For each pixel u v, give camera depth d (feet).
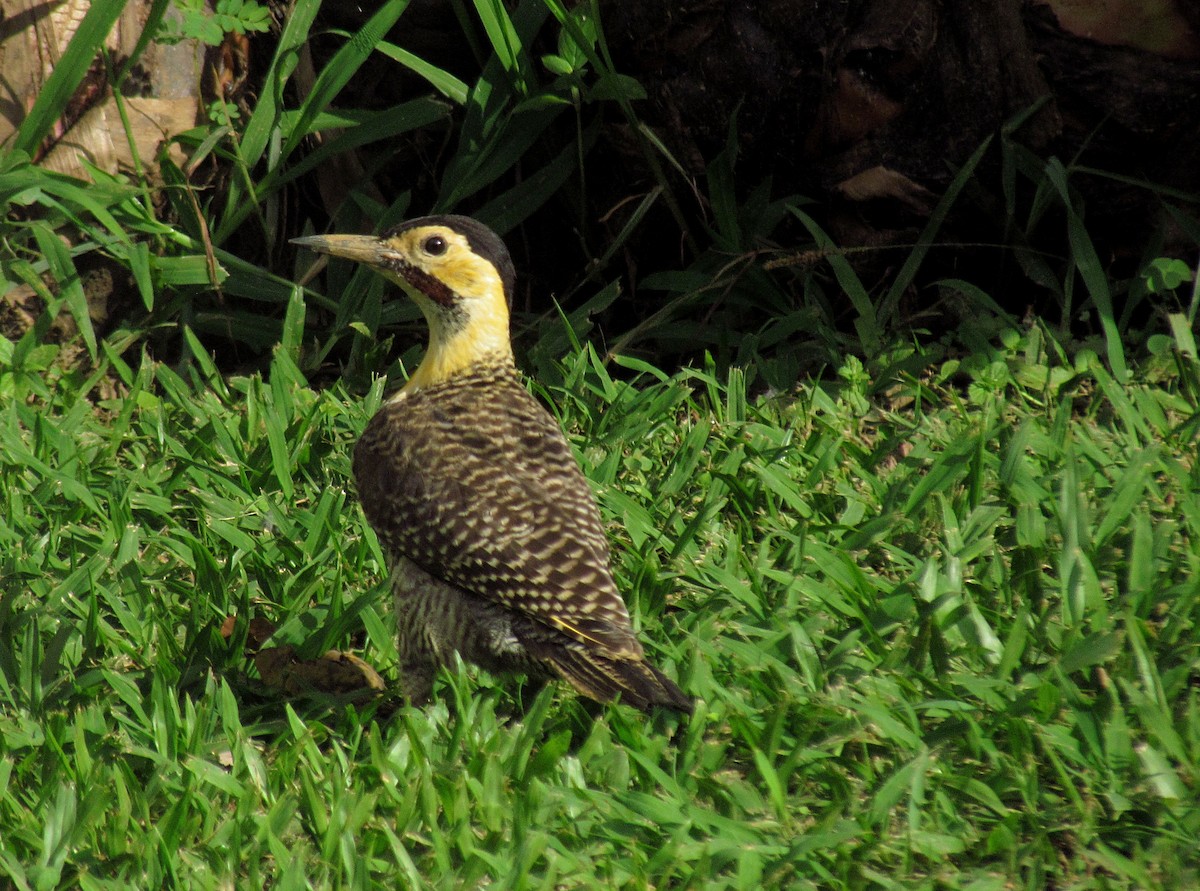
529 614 26.55
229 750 27.35
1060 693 26.63
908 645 28.71
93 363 42.73
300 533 35.09
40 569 32.55
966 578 31.35
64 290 40.88
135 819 24.80
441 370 30.76
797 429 39.24
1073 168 42.01
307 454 38.09
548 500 27.63
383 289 45.50
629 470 37.50
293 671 30.09
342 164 47.06
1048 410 39.24
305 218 47.50
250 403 39.75
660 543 33.76
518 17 43.62
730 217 44.01
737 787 25.17
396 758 26.53
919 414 39.24
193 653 30.19
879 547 32.65
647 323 43.80
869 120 42.70
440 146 47.83
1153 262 41.11
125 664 30.35
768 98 43.14
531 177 45.21
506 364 31.12
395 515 28.22
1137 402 37.70
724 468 36.65
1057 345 40.55
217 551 34.40
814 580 31.50
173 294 43.86
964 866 23.73
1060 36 41.70
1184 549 31.58
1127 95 41.55
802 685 27.91
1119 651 27.53
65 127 42.68
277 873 23.80
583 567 26.73
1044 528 32.37
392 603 31.86
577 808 25.03
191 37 42.04
